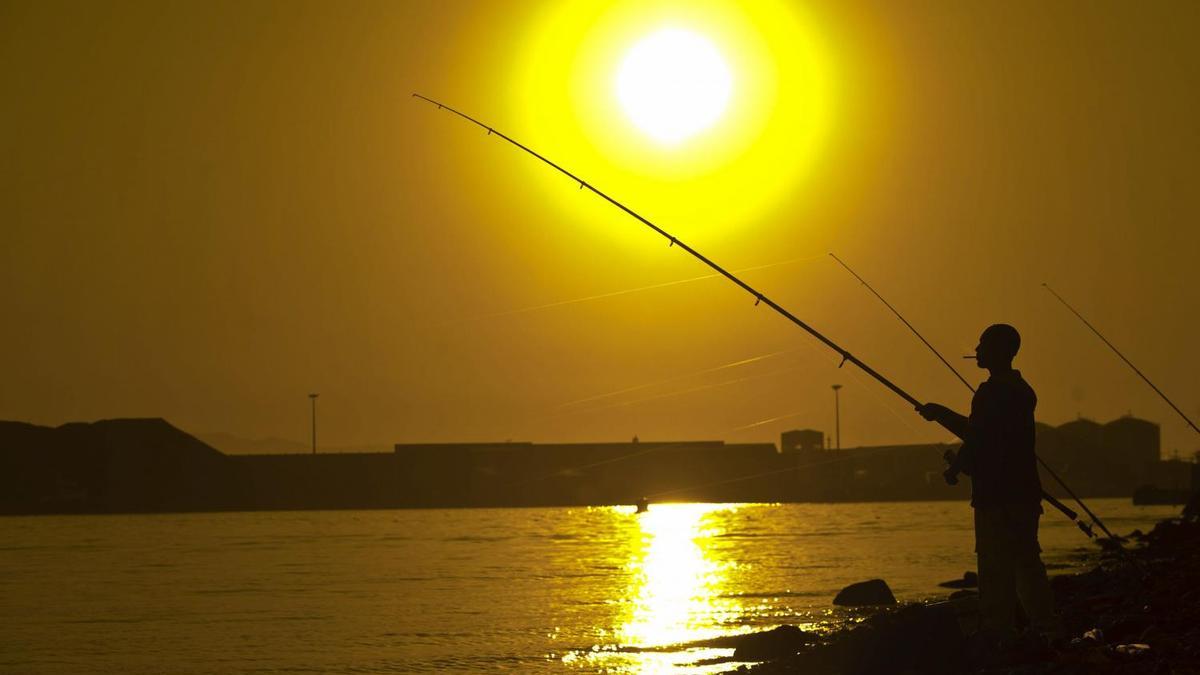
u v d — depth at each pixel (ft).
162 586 456.45
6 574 520.83
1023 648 142.51
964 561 522.88
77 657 270.87
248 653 272.51
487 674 230.89
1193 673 128.88
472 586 437.58
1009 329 137.08
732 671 196.13
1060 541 611.88
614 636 281.95
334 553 651.25
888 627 164.96
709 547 652.48
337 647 279.08
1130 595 222.48
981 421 135.74
